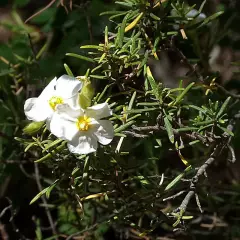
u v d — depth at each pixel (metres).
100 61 0.41
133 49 0.42
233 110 0.49
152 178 0.47
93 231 0.51
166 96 0.41
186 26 0.45
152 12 0.43
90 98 0.38
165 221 0.44
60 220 0.52
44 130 0.41
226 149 0.51
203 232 0.52
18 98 0.52
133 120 0.42
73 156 0.42
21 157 0.52
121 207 0.46
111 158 0.41
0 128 0.52
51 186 0.41
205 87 0.46
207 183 0.52
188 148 0.52
